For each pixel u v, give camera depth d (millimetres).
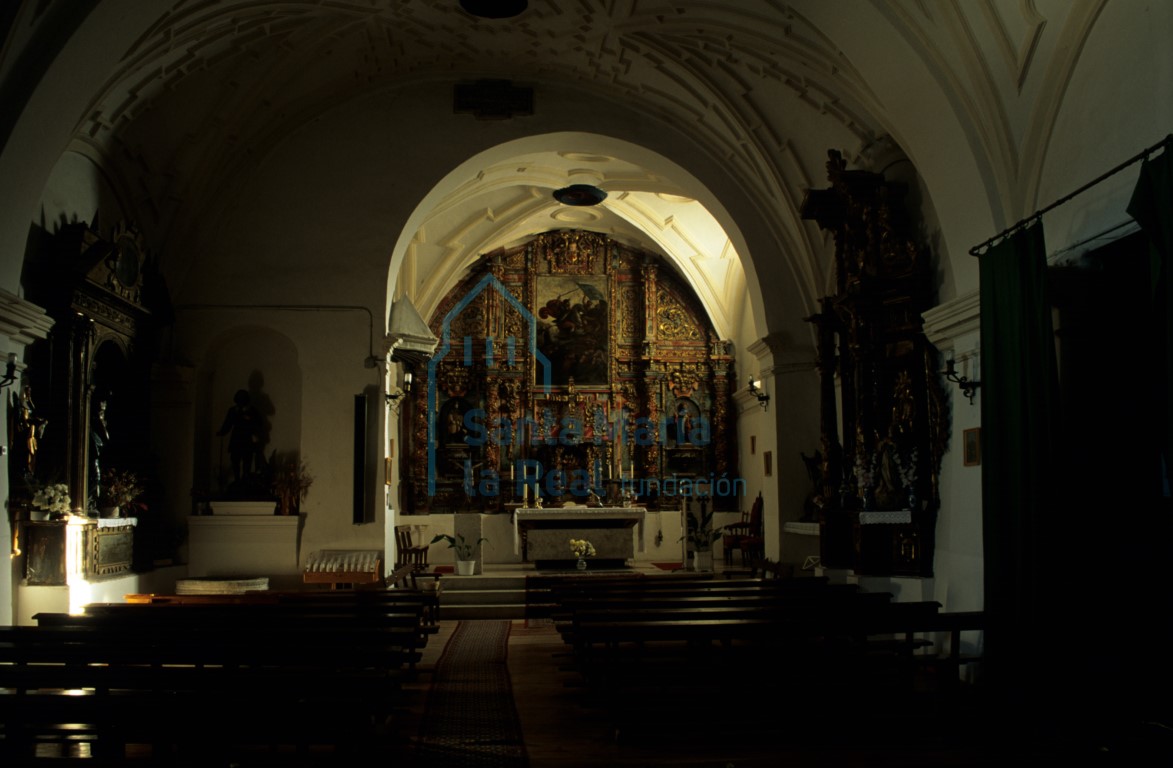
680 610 8219
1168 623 7379
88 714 5289
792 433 15258
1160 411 7801
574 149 15383
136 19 9164
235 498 13945
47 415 10609
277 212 14297
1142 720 6902
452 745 6547
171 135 12812
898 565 10914
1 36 8133
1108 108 7578
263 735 5480
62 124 9180
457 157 14570
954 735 6641
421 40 13297
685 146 15023
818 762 6008
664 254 22531
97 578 10938
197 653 6730
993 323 8445
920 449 10727
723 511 22547
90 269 10750
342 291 14273
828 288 14797
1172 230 5941
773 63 12055
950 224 9898
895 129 10344
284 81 13328
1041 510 7539
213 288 14102
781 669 7367
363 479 13984
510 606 14828
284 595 10398
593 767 5984
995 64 8805
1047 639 7402
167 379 13727
